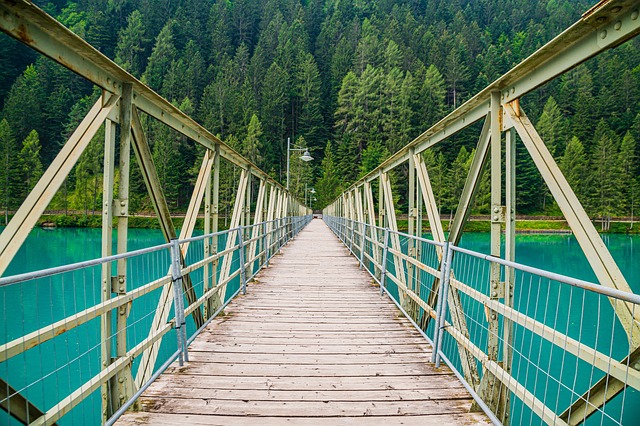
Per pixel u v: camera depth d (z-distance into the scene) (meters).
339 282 7.46
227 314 5.20
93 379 2.15
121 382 2.59
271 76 67.69
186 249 4.56
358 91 67.38
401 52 77.06
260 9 100.88
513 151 3.15
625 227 37.75
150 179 3.67
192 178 49.66
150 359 3.55
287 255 11.41
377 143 58.94
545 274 2.00
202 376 3.21
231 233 6.88
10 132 40.19
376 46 79.19
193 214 4.89
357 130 63.44
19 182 38.97
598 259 2.31
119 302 2.46
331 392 2.95
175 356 3.37
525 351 7.26
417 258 5.48
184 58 73.25
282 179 63.00
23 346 1.69
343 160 62.22
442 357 3.41
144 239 25.05
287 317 5.07
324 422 2.52
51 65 58.34
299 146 59.47
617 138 47.91
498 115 3.29
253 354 3.74
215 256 4.90
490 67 68.25
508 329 2.81
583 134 52.72
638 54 64.81
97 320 8.05
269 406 2.72
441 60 73.25
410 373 3.33
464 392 2.97
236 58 79.56
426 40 80.81
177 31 80.19
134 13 74.00
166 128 50.47
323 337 4.28
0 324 7.52
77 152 2.60
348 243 13.27
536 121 54.16
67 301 9.41
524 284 12.89
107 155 2.98
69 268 1.93
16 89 50.25
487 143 3.53
